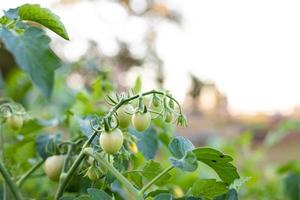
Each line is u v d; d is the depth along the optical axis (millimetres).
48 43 598
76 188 617
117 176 490
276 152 2906
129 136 593
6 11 555
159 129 809
